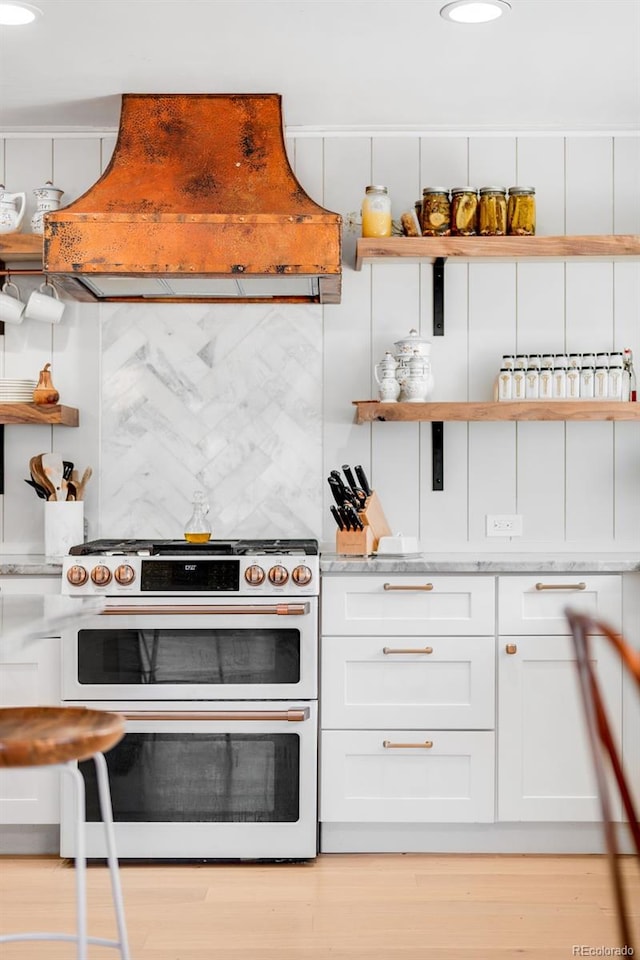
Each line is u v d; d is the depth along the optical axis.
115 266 3.19
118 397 3.95
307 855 3.31
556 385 3.77
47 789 3.35
